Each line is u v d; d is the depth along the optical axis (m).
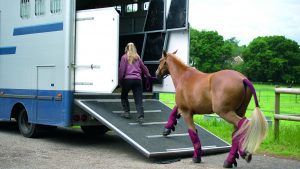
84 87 9.16
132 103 10.16
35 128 10.28
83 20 9.21
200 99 7.50
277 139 9.98
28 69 10.30
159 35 10.55
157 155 7.72
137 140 8.11
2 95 11.12
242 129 6.83
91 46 9.05
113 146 9.60
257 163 7.92
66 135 11.24
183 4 9.88
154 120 9.31
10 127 12.55
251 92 7.20
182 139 8.70
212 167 7.48
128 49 9.12
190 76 7.89
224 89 7.07
